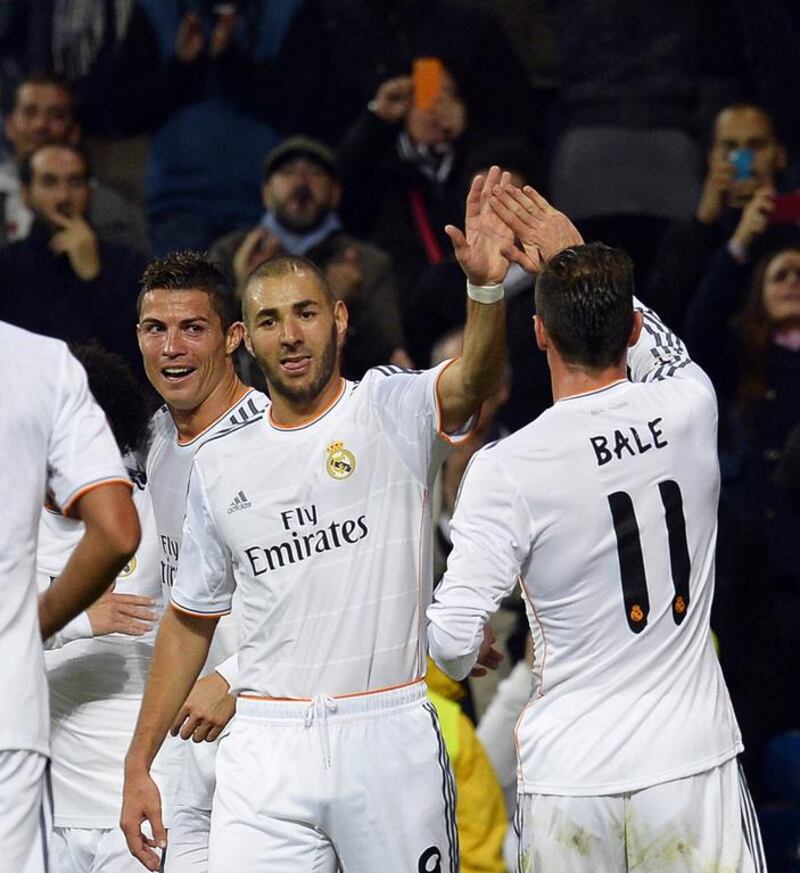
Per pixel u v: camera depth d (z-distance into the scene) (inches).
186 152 1252.5
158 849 695.7
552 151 1304.1
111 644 741.3
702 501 633.6
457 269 1151.6
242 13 1262.3
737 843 629.0
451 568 617.6
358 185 1211.9
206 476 661.9
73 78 1302.9
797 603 1058.7
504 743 876.0
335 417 655.8
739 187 1175.0
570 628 623.5
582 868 622.5
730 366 1141.1
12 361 555.5
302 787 649.6
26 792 550.0
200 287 717.9
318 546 650.8
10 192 1278.3
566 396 632.4
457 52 1240.8
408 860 652.1
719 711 631.8
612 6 1266.0
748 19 1330.0
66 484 557.0
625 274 628.7
